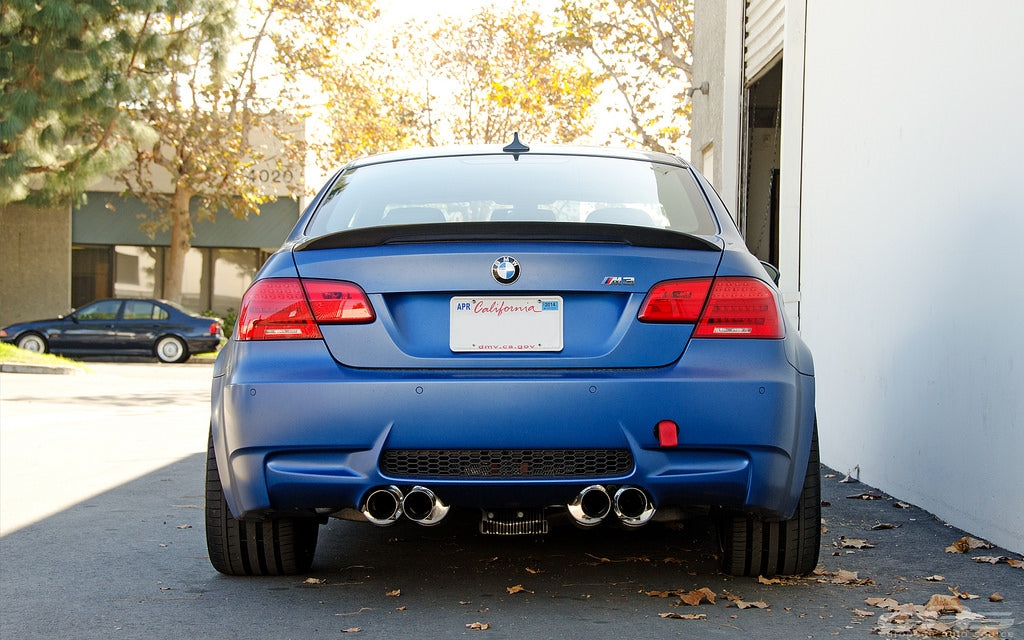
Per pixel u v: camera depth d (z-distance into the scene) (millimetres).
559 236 3609
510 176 4277
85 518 5723
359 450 3543
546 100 34562
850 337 6688
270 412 3562
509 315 3572
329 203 4246
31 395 14672
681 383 3510
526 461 3535
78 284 34969
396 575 4344
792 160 7891
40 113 22438
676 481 3525
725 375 3547
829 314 7117
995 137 4656
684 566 4445
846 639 3420
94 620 3725
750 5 10281
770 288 3719
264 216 35281
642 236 3631
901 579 4215
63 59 22312
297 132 34156
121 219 34781
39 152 23125
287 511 3723
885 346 6070
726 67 10625
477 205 4090
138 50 24297
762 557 4066
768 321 3643
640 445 3502
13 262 33469
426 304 3596
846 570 4332
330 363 3584
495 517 3771
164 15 25094
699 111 13383
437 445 3502
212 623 3664
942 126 5230
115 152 25094
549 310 3574
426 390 3498
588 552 4742
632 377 3518
